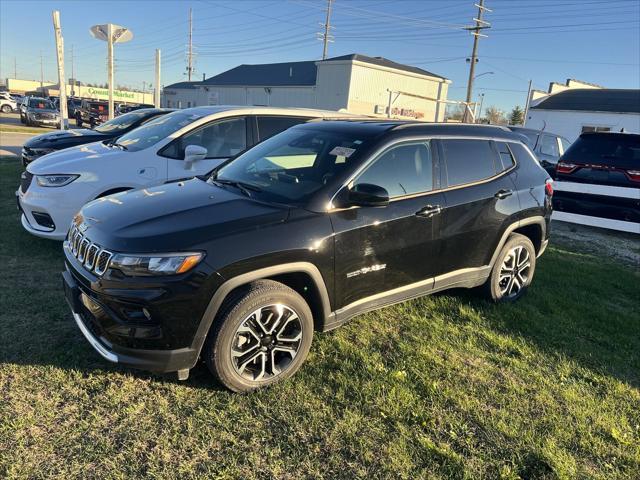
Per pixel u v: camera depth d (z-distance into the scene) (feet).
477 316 14.70
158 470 8.13
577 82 134.92
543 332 14.15
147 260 9.10
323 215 10.77
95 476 7.91
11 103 155.63
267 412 9.68
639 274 21.17
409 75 131.13
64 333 11.98
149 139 19.34
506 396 10.84
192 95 189.88
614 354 13.34
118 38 38.65
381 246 11.68
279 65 169.99
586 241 26.81
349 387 10.67
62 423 8.98
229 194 11.49
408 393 10.57
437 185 13.12
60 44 41.01
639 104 104.22
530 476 8.57
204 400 9.94
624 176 26.45
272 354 10.39
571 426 9.99
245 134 20.47
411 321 14.15
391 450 8.91
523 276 16.47
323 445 8.94
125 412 9.41
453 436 9.41
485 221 14.16
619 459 9.18
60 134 29.55
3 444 8.36
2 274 15.29
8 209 23.29
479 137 14.71
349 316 11.60
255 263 9.71
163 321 9.12
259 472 8.24
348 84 123.54
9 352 11.00
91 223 10.48
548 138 41.73
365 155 11.75
